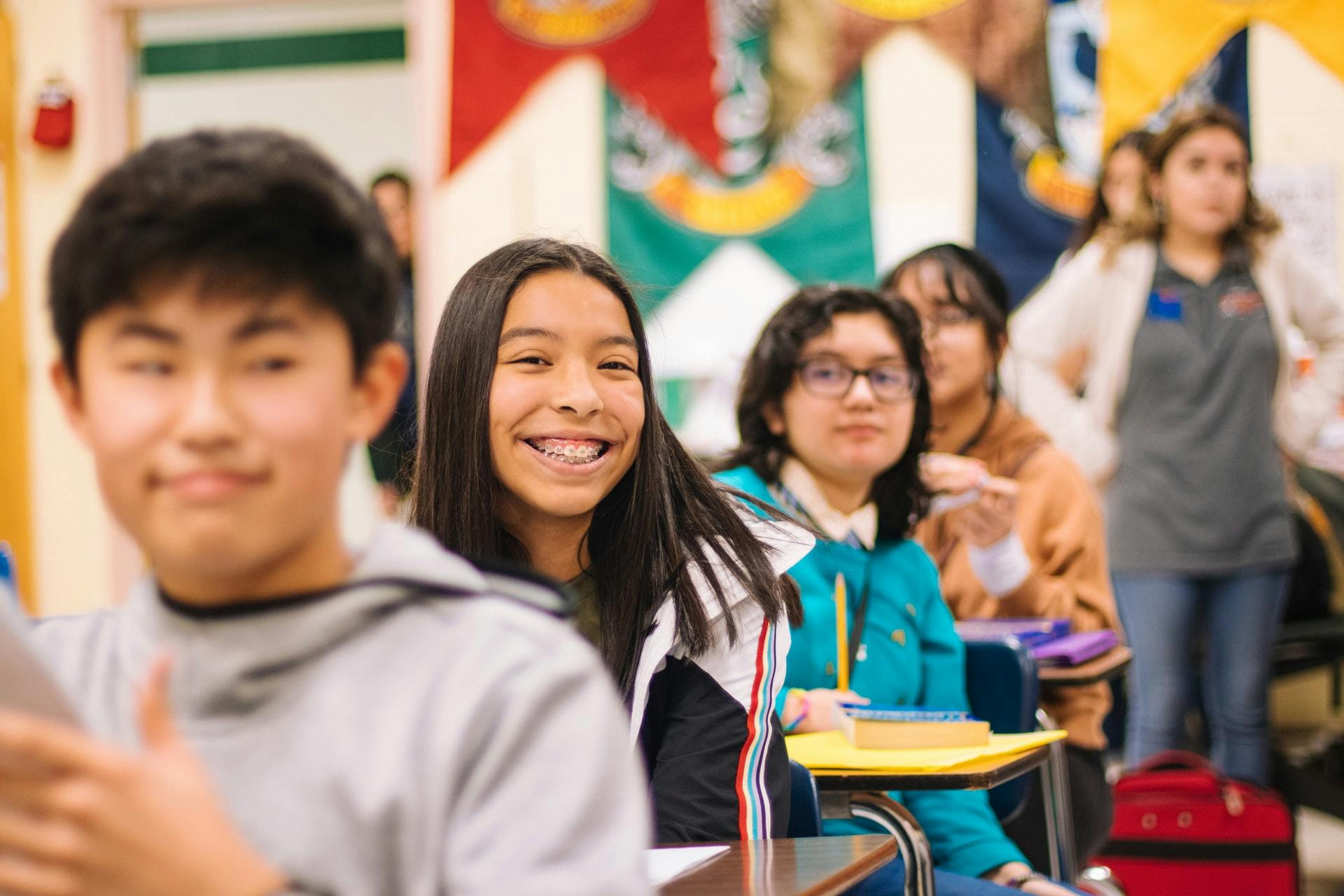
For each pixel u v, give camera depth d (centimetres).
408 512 147
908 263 266
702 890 92
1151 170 349
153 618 64
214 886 50
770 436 204
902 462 203
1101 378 354
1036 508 259
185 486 57
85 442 61
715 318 443
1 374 466
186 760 52
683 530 139
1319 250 418
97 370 58
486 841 57
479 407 137
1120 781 279
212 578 61
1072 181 426
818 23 438
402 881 59
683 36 443
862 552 196
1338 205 417
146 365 57
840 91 438
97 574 469
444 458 139
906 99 436
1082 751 223
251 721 61
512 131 452
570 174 450
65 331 60
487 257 143
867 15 435
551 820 57
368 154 545
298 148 61
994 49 429
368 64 527
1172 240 350
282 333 58
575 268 140
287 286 58
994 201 430
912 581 198
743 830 125
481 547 138
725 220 443
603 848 57
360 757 60
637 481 138
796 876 97
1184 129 344
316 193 59
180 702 62
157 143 60
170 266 56
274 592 62
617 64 446
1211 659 349
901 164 436
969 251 265
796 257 440
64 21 475
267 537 58
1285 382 359
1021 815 205
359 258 60
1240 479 342
